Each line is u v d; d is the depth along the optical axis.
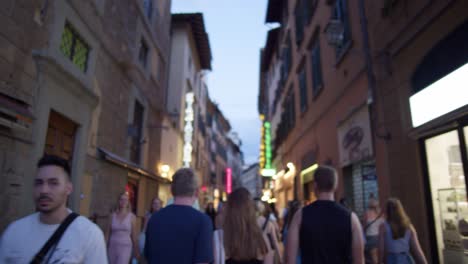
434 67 4.63
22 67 4.51
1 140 4.11
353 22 7.39
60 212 1.74
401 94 5.36
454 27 4.18
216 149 39.19
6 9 4.20
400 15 5.33
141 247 4.94
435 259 4.51
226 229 2.94
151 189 11.93
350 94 7.58
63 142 5.89
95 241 1.71
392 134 5.59
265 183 28.98
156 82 12.27
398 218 3.68
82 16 6.23
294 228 2.56
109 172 7.83
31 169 4.64
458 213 4.21
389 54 5.74
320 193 2.65
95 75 6.97
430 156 4.74
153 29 11.95
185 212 2.43
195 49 21.48
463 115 3.98
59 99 5.45
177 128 16.45
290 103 15.94
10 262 1.60
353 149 7.13
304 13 12.38
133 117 9.78
